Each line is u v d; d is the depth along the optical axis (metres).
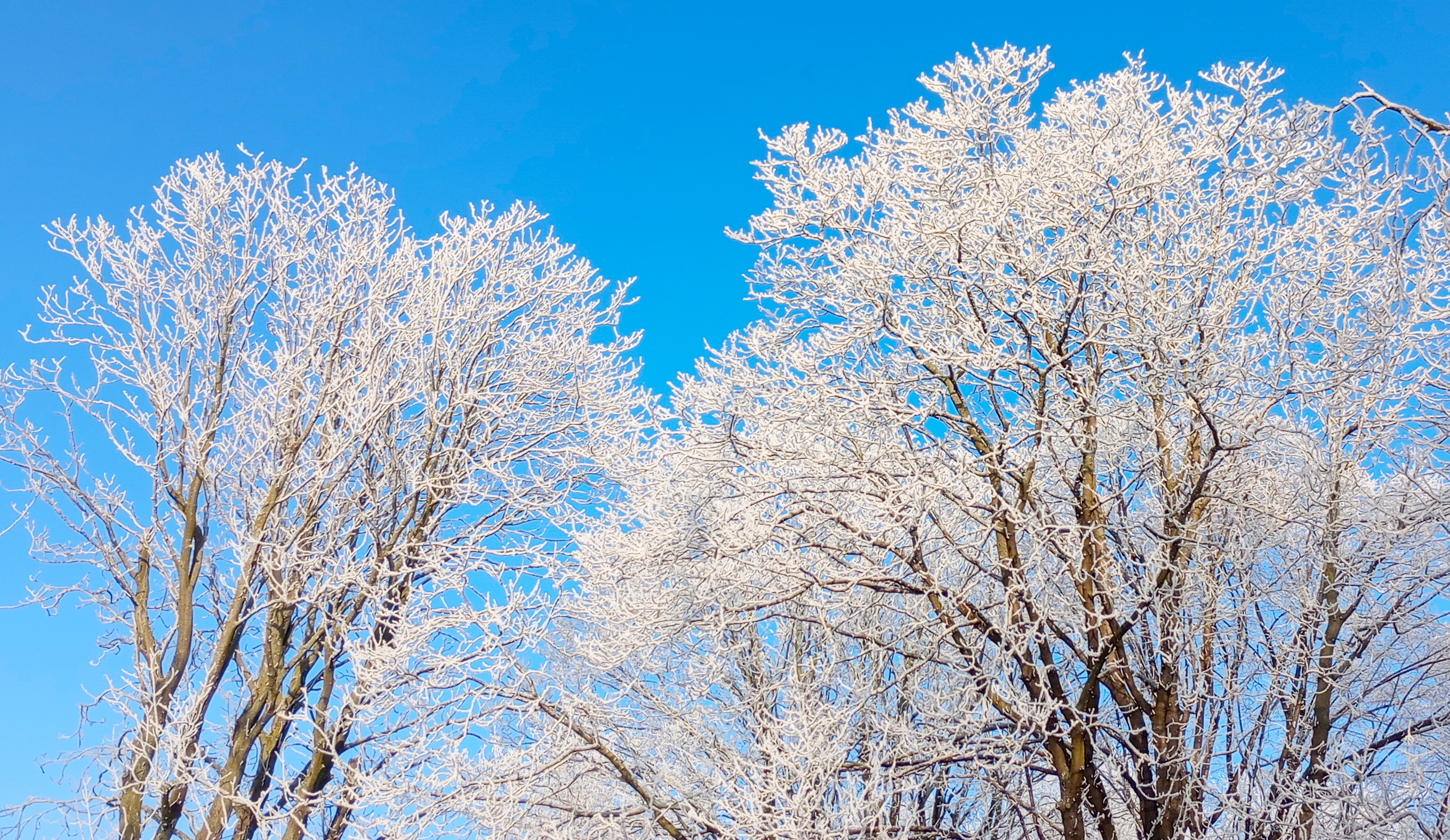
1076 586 6.50
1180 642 6.28
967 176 6.62
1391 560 6.52
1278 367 6.52
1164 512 6.55
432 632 6.95
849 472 6.42
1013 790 7.04
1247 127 6.45
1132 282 5.90
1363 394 6.54
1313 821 6.06
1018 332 6.48
